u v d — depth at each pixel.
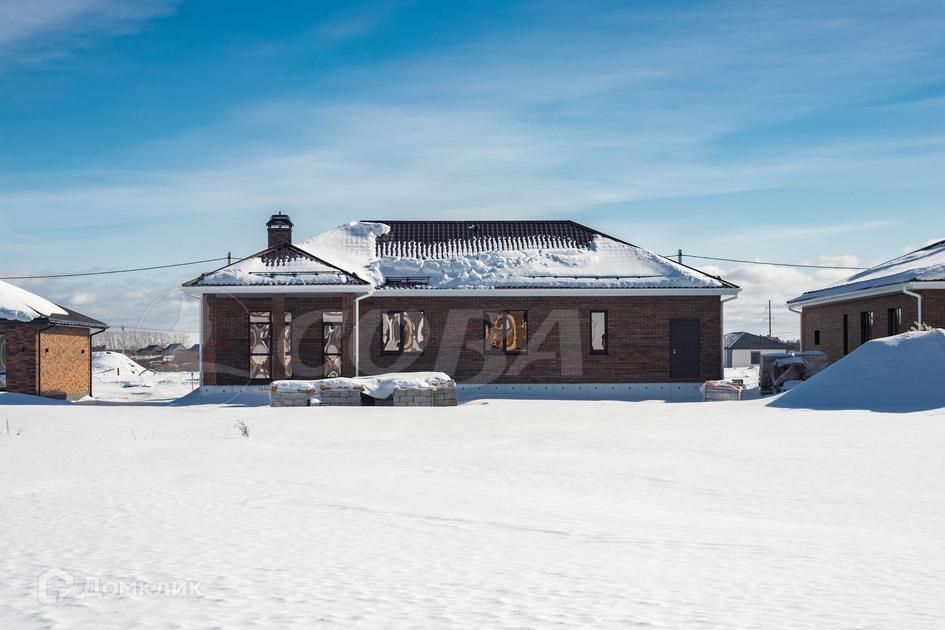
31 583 4.33
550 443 12.91
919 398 19.05
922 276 24.25
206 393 24.12
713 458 11.03
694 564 5.00
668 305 25.97
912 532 6.36
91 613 3.67
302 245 28.44
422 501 7.51
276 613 3.69
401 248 28.58
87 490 8.17
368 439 13.59
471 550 5.39
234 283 23.89
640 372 25.88
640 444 12.70
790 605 3.96
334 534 5.93
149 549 5.34
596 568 4.84
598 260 27.23
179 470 9.73
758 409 19.19
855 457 11.05
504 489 8.43
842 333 30.16
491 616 3.66
